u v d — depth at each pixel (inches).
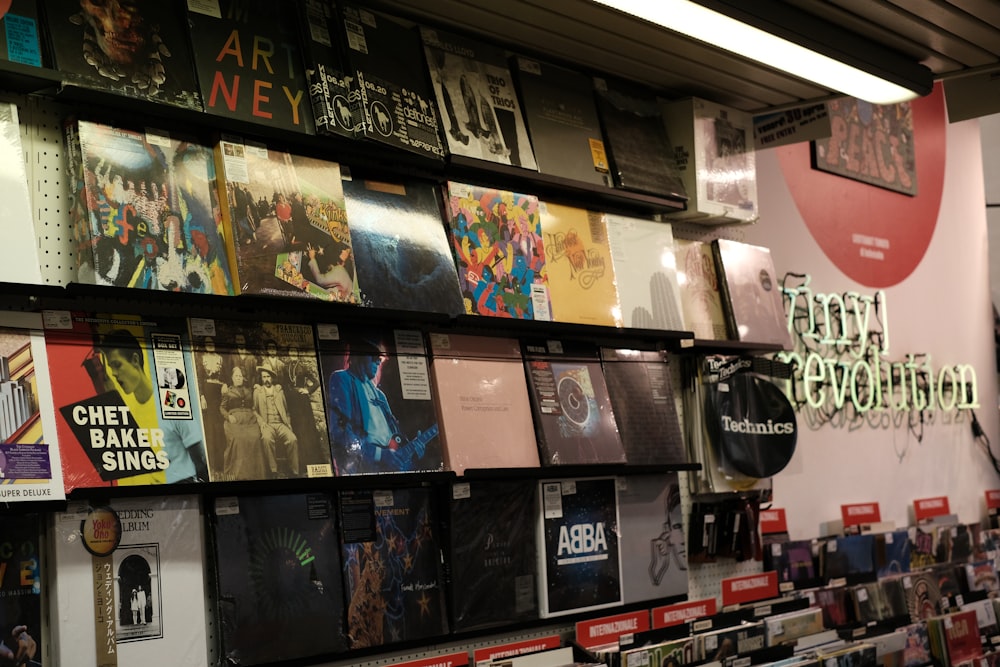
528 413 135.0
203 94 106.6
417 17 132.1
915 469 238.5
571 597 138.2
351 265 115.8
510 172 134.3
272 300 108.6
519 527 134.3
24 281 92.3
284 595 109.0
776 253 204.7
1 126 94.7
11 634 90.6
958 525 229.6
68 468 94.6
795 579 184.9
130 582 98.0
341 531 116.0
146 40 104.3
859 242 228.5
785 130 171.8
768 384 170.9
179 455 101.6
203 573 103.8
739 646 153.9
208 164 108.7
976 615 204.7
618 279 148.9
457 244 129.9
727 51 145.2
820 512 208.5
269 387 110.9
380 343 123.1
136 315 103.7
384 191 125.5
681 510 159.8
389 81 122.8
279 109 112.8
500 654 129.3
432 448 123.2
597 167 146.9
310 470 111.0
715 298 168.4
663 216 163.9
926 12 135.3
